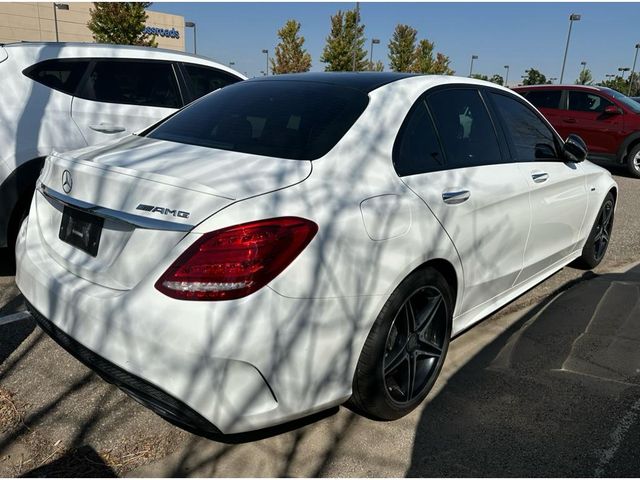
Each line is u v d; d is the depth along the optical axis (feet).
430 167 8.96
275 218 6.54
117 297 6.72
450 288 9.31
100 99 15.11
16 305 12.28
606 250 17.84
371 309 7.42
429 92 9.67
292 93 9.53
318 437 8.32
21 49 14.05
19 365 9.89
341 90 9.27
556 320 12.59
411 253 7.91
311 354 6.81
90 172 7.57
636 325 12.39
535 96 39.11
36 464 7.52
